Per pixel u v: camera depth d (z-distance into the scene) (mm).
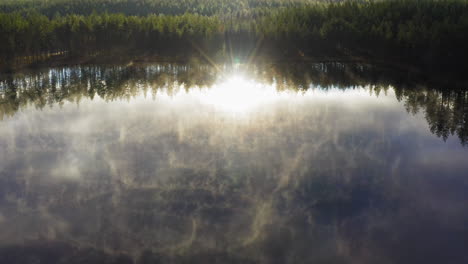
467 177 20891
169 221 16250
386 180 20578
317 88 49094
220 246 14477
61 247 14281
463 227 15781
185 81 54531
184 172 21453
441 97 42875
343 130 29875
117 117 33219
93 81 53156
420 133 29250
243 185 19859
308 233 15398
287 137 27969
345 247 14477
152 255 13891
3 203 17625
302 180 20547
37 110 35875
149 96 42938
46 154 24000
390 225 15977
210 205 17719
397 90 47125
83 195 18531
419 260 13703
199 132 29031
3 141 26500
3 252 13914
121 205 17594
